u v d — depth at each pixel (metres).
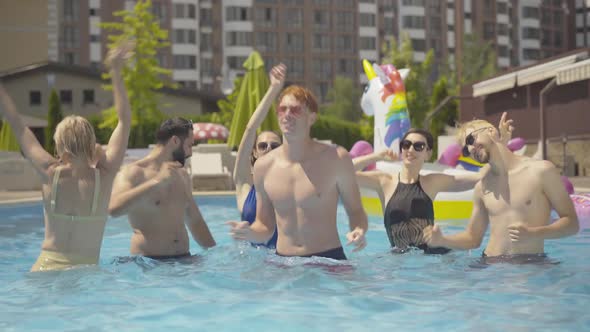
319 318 2.96
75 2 58.00
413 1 70.94
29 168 16.33
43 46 18.17
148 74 31.70
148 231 4.80
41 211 10.11
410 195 5.02
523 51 77.19
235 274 4.04
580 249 5.00
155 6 61.31
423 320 2.89
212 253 4.97
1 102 4.20
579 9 79.38
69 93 38.38
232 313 3.07
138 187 4.64
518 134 23.36
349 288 3.58
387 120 9.09
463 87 26.88
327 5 67.44
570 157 19.64
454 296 3.36
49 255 4.20
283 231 4.23
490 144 4.30
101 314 3.09
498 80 21.00
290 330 2.77
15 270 4.59
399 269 4.18
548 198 4.28
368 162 5.32
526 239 4.03
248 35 64.81
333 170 4.12
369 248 5.51
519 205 4.30
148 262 4.54
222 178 14.74
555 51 79.00
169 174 4.92
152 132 31.38
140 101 31.64
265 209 4.30
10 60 17.86
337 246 4.23
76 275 4.00
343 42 68.31
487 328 2.74
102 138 31.39
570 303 3.16
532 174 4.28
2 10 17.84
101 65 58.41
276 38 65.94
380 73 9.28
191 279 3.93
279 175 4.18
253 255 4.74
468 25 73.88
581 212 7.26
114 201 4.53
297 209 4.16
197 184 14.66
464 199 7.63
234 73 33.44
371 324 2.84
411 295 3.40
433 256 4.67
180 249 4.86
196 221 5.18
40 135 33.22
